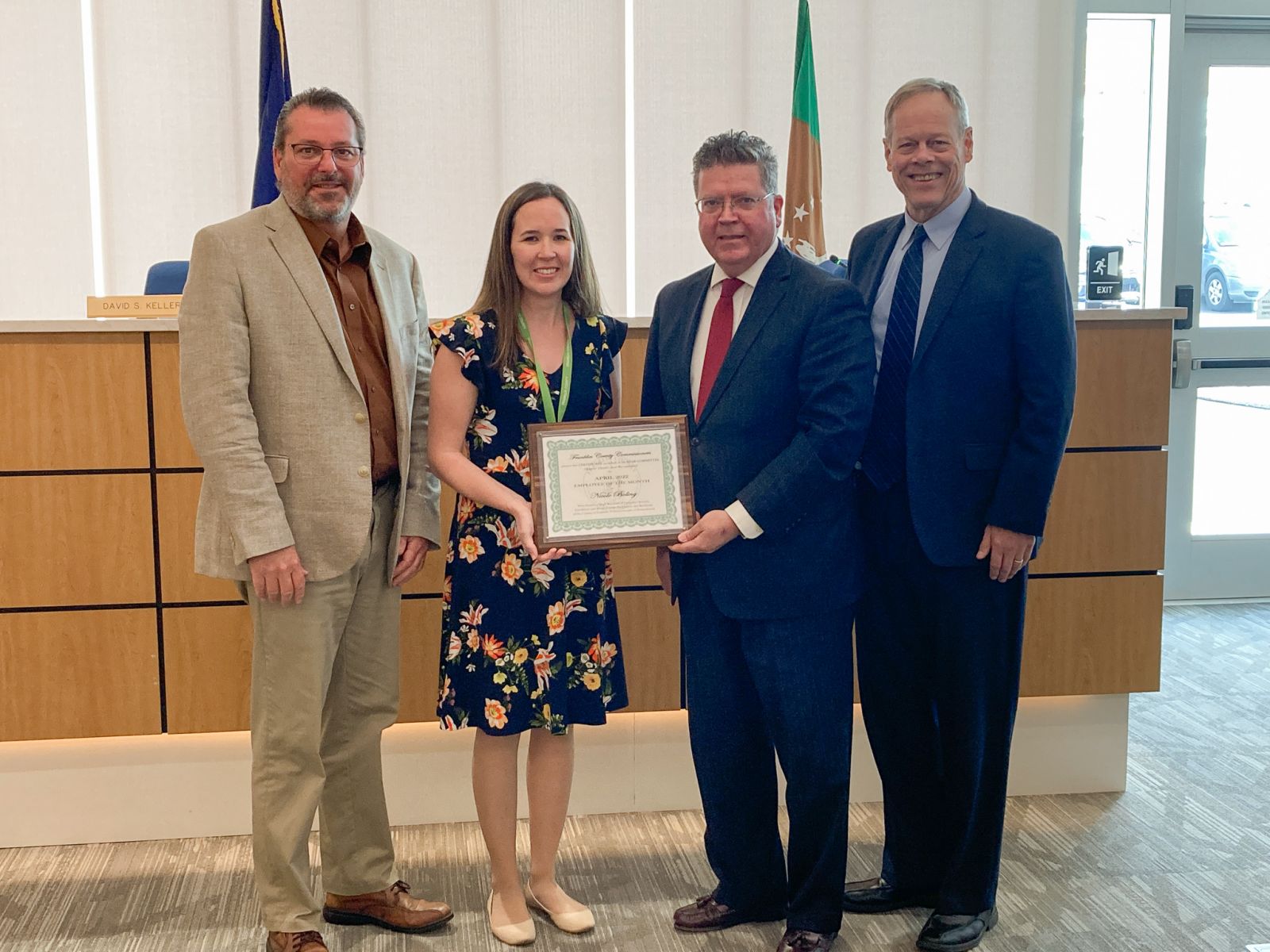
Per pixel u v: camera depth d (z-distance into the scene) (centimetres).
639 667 307
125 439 282
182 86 408
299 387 225
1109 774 328
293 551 222
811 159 378
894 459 237
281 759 233
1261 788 330
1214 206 503
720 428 228
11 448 279
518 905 252
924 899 263
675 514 226
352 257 238
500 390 232
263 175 340
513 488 234
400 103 418
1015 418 234
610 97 427
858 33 439
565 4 421
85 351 279
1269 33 495
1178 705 399
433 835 306
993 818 244
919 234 239
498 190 426
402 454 238
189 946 250
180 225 413
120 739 300
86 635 288
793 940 238
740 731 243
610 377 246
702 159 226
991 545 231
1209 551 522
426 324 254
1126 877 275
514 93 423
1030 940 246
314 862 292
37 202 407
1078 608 316
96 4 402
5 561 283
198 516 231
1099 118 493
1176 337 506
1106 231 501
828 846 237
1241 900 264
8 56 402
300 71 411
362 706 250
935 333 230
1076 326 306
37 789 299
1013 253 229
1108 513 313
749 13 432
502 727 233
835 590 231
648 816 317
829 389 221
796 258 231
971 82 447
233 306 221
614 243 434
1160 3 480
